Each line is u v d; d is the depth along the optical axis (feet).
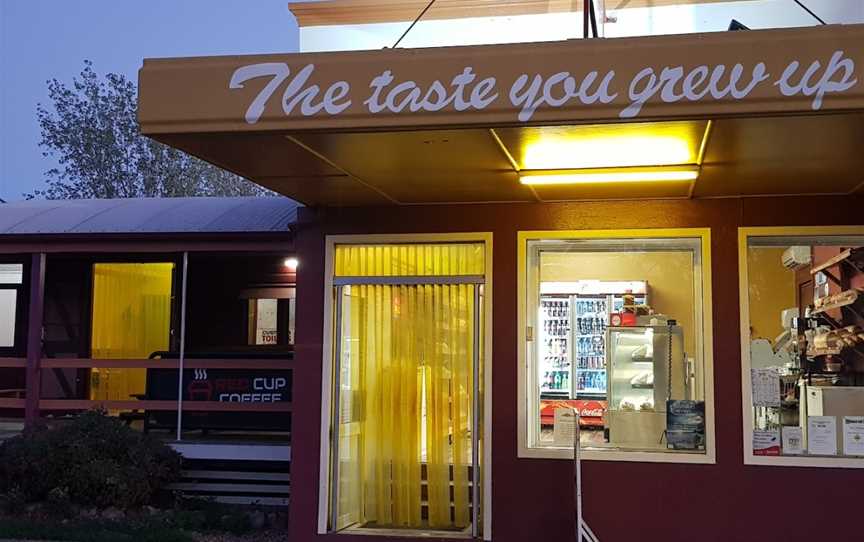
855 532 24.56
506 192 25.62
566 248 27.07
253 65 18.97
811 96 16.99
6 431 44.65
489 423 26.43
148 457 34.19
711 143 19.83
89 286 49.21
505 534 26.02
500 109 18.12
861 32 16.97
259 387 38.78
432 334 27.73
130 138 100.12
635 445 26.08
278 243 38.60
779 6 32.81
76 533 30.35
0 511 32.83
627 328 26.61
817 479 24.80
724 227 25.77
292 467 27.43
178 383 39.29
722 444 25.22
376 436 27.91
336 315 28.02
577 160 21.83
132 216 43.06
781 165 21.85
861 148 20.12
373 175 23.56
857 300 25.57
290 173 23.35
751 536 24.89
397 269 27.86
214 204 44.91
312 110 18.74
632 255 26.89
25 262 49.57
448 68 18.35
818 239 25.63
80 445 33.35
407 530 27.32
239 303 48.29
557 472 26.02
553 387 26.78
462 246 27.63
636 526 25.45
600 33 33.06
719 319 25.55
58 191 98.68
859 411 25.16
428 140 19.92
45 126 98.43
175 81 19.13
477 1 34.65
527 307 26.86
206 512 33.50
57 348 49.19
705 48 17.47
